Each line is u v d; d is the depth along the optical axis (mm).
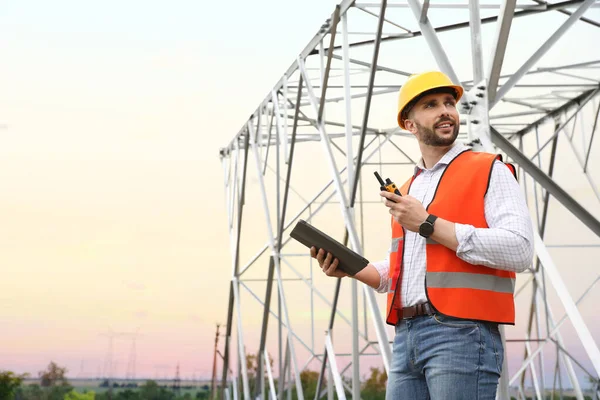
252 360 17141
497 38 4660
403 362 3023
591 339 4832
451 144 3145
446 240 2775
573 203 5367
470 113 5000
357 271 3352
